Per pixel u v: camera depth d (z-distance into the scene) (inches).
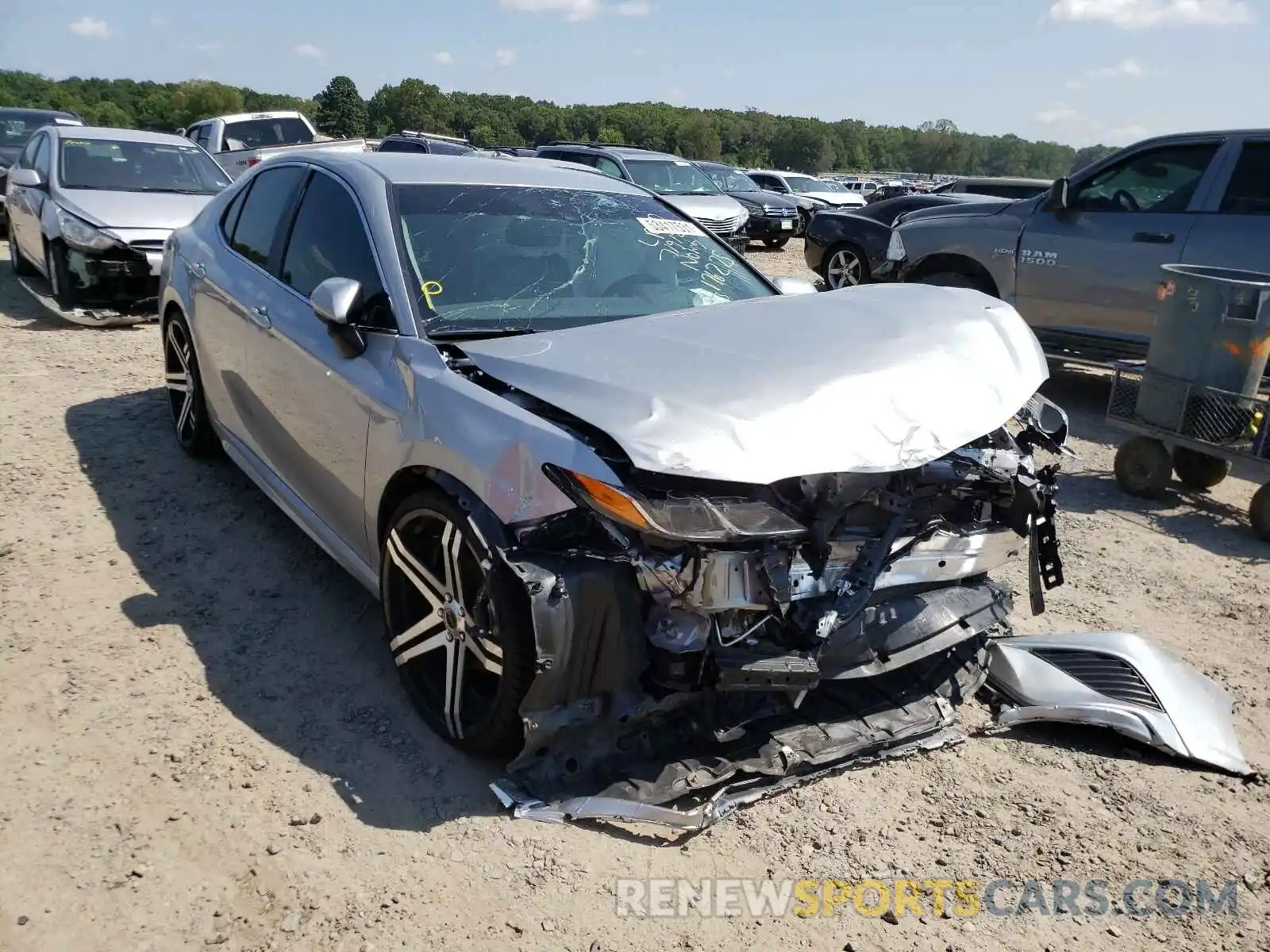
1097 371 368.2
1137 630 161.9
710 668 104.0
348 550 139.6
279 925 89.8
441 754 116.0
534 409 108.8
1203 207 281.1
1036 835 109.6
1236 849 109.3
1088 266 302.5
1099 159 307.0
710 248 166.4
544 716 103.5
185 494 189.3
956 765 121.8
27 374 270.4
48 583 151.8
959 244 336.2
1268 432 205.3
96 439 218.5
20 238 398.6
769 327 123.9
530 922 92.0
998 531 125.8
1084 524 213.6
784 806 111.3
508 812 106.1
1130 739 129.1
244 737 117.2
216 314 177.5
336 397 133.3
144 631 139.7
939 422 110.4
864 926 94.8
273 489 163.0
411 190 145.3
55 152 373.1
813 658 104.1
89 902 91.1
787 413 103.4
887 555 112.0
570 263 144.9
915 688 130.6
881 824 109.4
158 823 101.9
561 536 102.3
